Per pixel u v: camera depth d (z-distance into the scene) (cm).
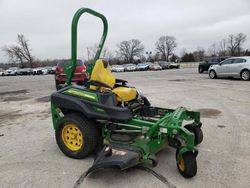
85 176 322
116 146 332
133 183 304
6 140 470
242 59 1460
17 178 323
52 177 323
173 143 338
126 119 348
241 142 429
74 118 364
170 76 2034
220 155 378
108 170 335
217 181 305
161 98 884
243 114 619
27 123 593
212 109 686
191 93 987
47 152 404
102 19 427
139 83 1453
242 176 316
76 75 1069
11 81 2178
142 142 339
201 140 406
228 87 1145
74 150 374
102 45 434
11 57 7275
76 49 385
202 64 2323
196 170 308
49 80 2125
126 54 8706
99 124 376
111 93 368
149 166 344
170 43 8956
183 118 384
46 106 805
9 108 796
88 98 360
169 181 306
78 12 371
